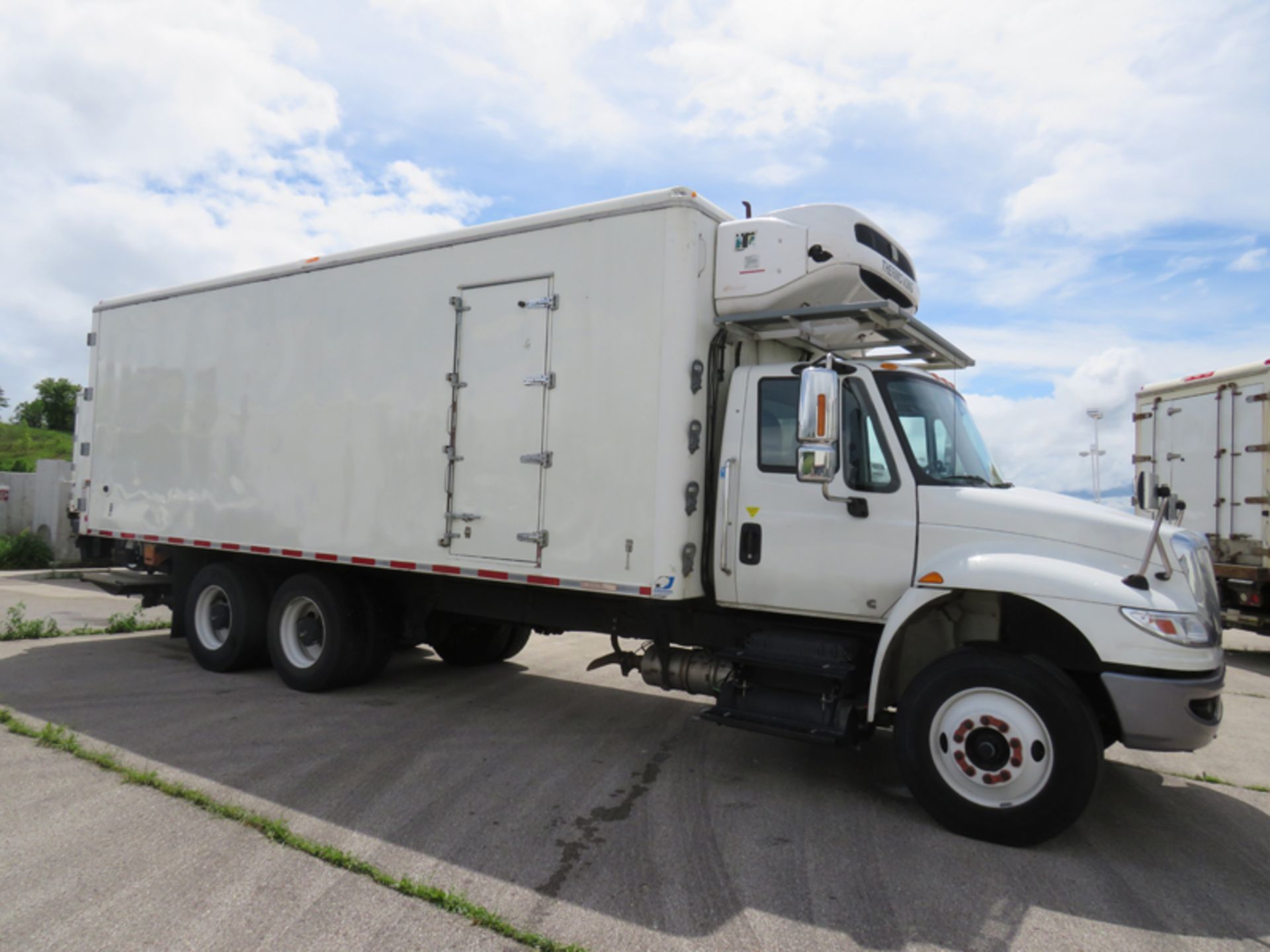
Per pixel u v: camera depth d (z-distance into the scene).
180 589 8.15
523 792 4.82
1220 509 10.95
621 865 3.89
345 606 6.83
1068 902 3.68
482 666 8.40
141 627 9.90
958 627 5.01
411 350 6.23
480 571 5.74
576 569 5.30
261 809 4.41
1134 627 4.12
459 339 5.96
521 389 5.62
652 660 5.70
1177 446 11.68
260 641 7.51
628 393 5.15
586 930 3.29
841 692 4.77
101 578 8.65
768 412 5.20
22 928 3.20
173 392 7.98
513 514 5.61
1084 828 4.58
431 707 6.69
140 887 3.54
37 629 9.25
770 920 3.43
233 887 3.55
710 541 5.34
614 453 5.18
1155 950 3.30
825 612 4.97
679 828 4.38
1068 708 4.12
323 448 6.73
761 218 5.27
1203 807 5.02
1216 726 4.20
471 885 3.64
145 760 5.14
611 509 5.18
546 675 8.09
